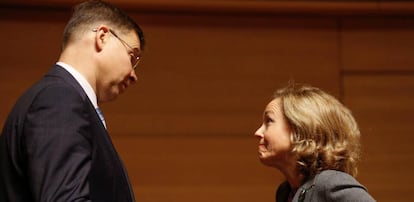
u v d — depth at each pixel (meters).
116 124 5.98
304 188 3.15
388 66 6.32
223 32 6.21
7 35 5.93
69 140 2.54
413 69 6.33
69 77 2.87
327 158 3.18
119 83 3.12
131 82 3.27
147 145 6.00
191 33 6.18
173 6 6.02
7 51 5.92
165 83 6.08
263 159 3.41
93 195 2.69
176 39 6.15
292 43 6.27
